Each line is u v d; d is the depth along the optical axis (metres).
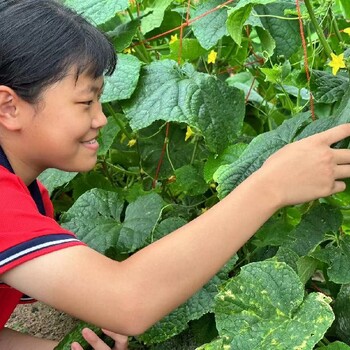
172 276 1.14
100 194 1.74
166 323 1.50
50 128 1.22
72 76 1.20
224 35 1.89
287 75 1.79
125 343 1.55
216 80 1.76
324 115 1.70
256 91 2.33
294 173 1.21
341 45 1.78
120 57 1.80
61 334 2.05
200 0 2.06
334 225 1.47
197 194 1.93
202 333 1.63
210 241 1.16
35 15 1.20
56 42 1.18
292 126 1.51
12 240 1.12
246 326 1.27
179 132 2.12
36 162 1.31
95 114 1.28
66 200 2.25
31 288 1.14
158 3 2.12
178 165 2.12
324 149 1.24
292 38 1.87
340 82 1.63
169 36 2.34
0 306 1.58
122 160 2.21
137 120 1.74
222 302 1.31
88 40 1.22
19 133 1.25
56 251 1.12
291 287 1.29
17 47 1.17
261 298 1.29
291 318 1.26
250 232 1.18
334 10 1.98
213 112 1.73
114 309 1.13
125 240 1.60
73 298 1.12
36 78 1.18
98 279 1.12
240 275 1.32
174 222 1.67
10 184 1.20
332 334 1.57
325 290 1.76
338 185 1.25
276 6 1.88
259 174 1.21
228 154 1.75
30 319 2.12
